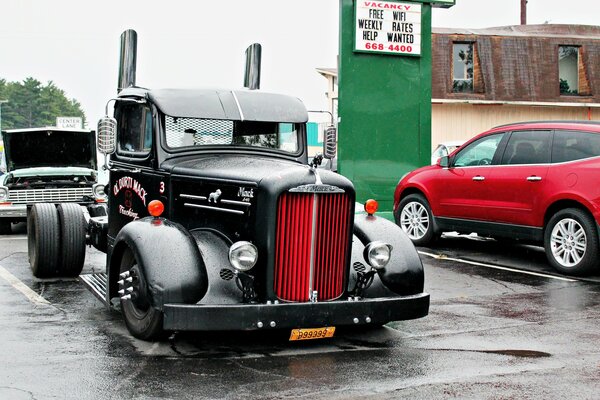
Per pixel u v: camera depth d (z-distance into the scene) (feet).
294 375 17.28
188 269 18.13
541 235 32.48
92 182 45.27
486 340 20.62
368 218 21.53
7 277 29.60
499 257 35.83
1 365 17.83
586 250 30.25
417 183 38.65
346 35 45.39
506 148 34.30
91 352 18.98
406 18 46.47
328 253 18.92
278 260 18.42
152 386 16.42
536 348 19.81
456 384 16.70
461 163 36.58
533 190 32.53
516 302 25.80
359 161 46.06
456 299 26.32
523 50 109.09
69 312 23.47
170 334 19.67
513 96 107.04
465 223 36.04
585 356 19.06
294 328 18.26
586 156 30.94
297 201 18.43
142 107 22.93
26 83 353.72
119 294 20.18
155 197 21.94
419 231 38.93
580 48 111.24
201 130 22.47
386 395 15.94
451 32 108.27
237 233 19.16
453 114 107.76
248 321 17.79
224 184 19.48
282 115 23.25
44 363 18.02
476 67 107.76
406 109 46.88
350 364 18.20
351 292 19.63
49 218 28.27
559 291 27.76
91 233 28.78
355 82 45.73
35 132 46.47
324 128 24.68
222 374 17.30
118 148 24.54
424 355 19.07
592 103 108.58
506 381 16.93
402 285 19.97
